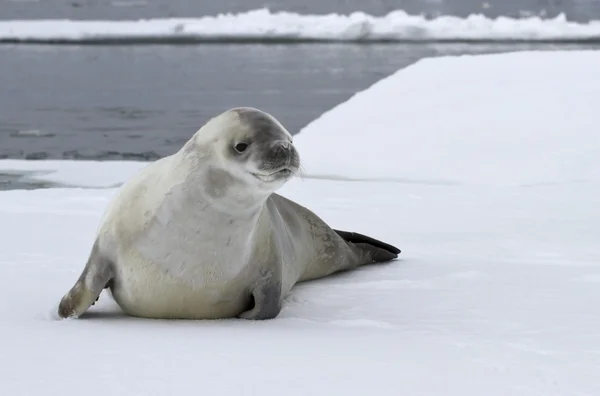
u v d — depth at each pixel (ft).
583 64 107.14
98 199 67.00
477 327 32.42
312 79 193.98
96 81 196.34
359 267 47.50
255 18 317.22
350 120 98.89
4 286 37.91
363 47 262.88
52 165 94.07
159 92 178.50
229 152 32.01
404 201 70.08
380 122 97.14
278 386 22.72
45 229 53.47
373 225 59.67
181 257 32.76
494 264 46.80
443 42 273.33
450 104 98.73
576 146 86.63
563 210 65.72
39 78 201.57
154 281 32.94
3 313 32.99
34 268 42.06
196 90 180.86
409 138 92.12
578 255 49.14
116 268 33.55
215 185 32.32
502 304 37.14
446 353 27.55
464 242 53.83
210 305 33.81
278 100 164.04
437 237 55.62
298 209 44.39
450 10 356.79
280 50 259.60
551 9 349.82
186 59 237.66
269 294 34.88
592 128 89.86
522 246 52.13
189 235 32.65
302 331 30.94
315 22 308.81
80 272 41.39
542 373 25.30
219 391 22.07
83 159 106.93
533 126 91.40
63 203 64.75
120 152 112.78
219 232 32.81
